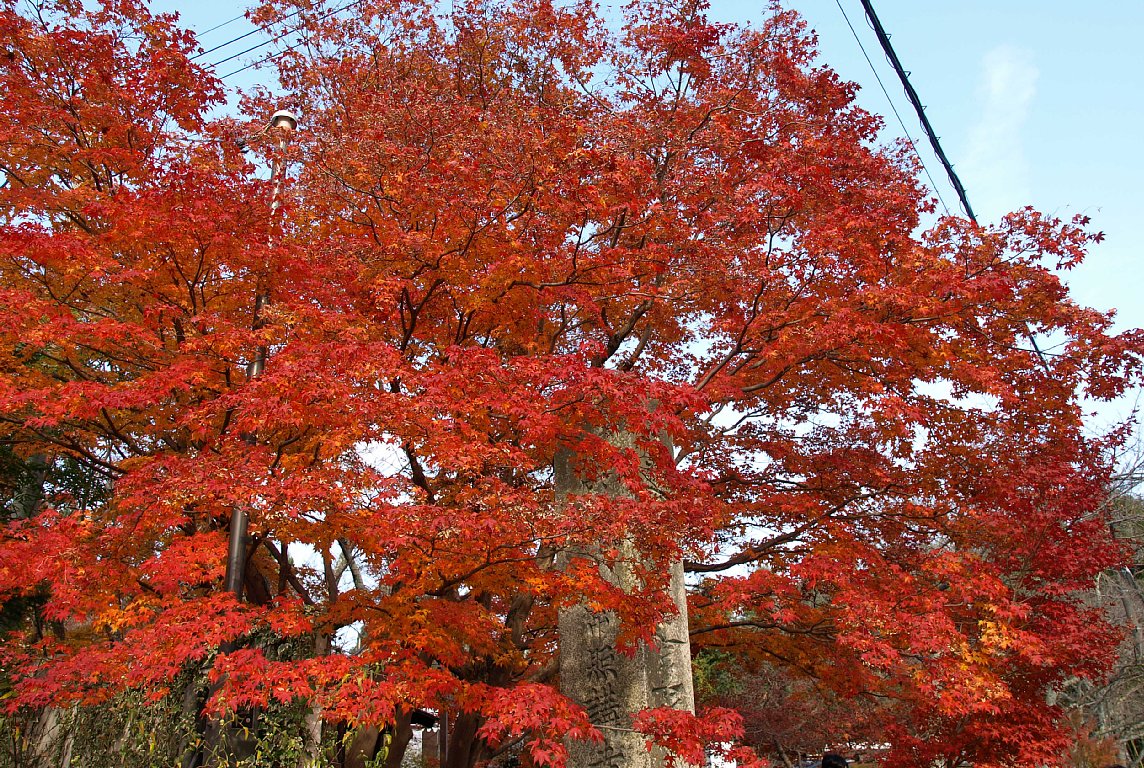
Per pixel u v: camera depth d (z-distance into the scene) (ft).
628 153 34.12
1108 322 33.58
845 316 31.32
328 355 23.97
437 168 29.84
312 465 25.43
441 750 63.72
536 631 44.93
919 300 31.30
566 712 21.65
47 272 30.07
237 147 32.09
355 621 26.81
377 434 24.04
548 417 25.13
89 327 24.62
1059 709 35.01
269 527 26.23
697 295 37.24
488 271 29.40
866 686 38.96
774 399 44.27
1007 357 35.96
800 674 44.80
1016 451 38.34
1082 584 34.65
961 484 39.11
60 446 31.89
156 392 24.18
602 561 29.12
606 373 25.38
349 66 37.88
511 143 30.94
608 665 30.25
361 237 31.01
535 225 30.25
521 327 33.81
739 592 31.68
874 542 40.24
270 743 24.49
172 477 22.56
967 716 33.58
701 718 25.03
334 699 21.29
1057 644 32.27
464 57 39.83
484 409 25.72
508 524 23.31
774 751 70.23
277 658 26.14
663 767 29.19
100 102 30.66
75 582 23.41
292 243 31.60
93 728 25.38
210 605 22.91
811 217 35.32
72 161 30.89
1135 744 63.46
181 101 31.37
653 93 39.01
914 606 31.83
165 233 26.20
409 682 22.06
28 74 29.78
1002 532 34.91
